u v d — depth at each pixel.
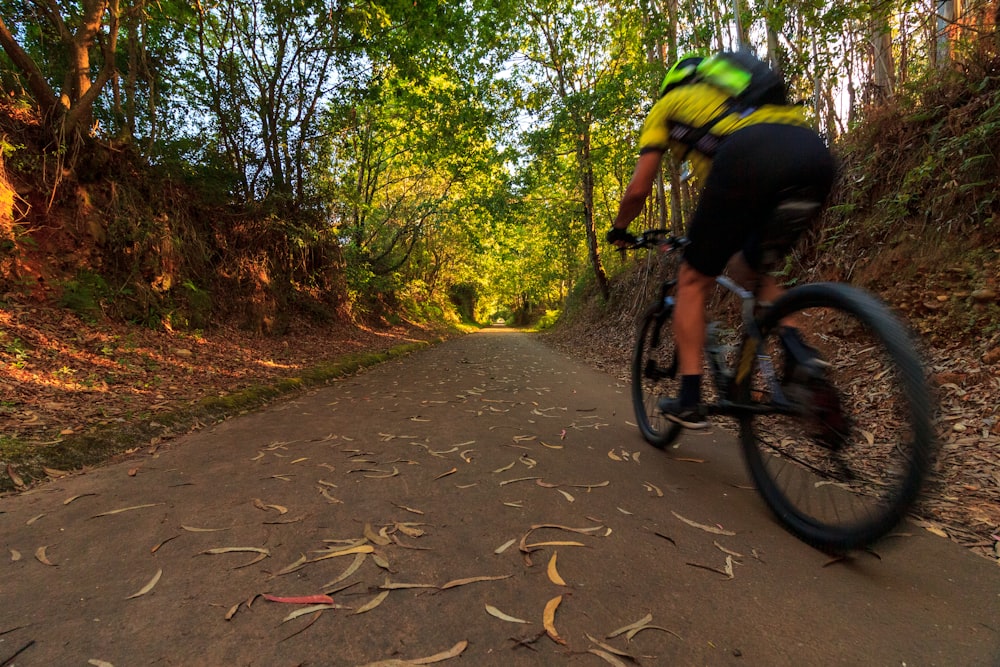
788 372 1.79
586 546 1.62
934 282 3.86
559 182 14.73
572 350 10.94
